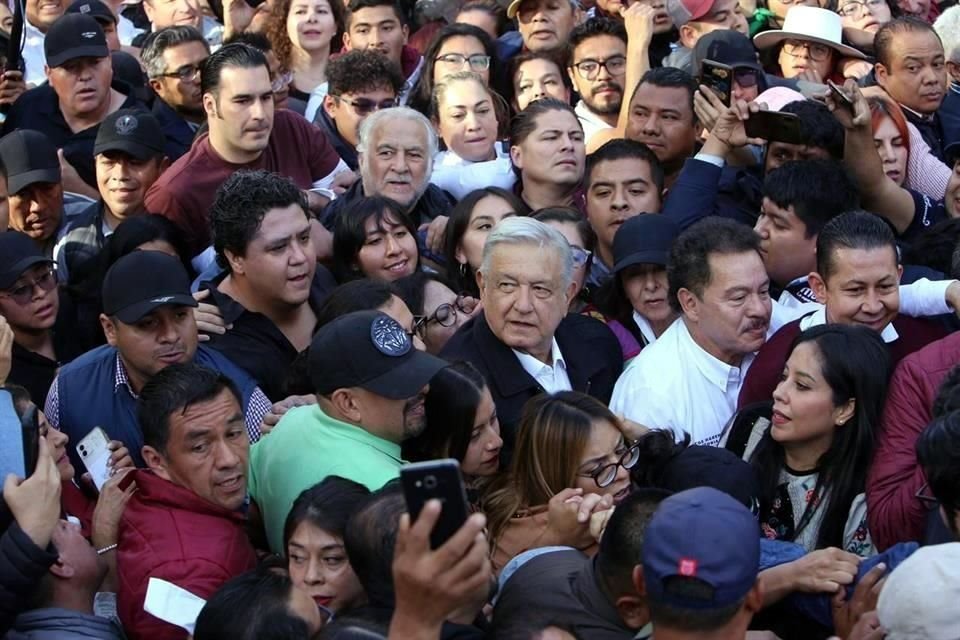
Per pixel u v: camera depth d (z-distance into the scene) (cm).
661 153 1204
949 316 917
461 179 1224
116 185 1132
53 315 988
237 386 866
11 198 1138
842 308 870
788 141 1059
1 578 679
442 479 478
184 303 881
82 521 838
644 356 929
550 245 890
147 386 780
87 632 713
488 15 1602
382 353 763
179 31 1321
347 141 1333
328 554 684
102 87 1302
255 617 617
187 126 1333
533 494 784
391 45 1495
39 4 1554
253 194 956
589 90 1370
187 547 736
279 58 1482
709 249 895
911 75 1334
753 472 777
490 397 814
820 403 773
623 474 780
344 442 770
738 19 1487
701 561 534
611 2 1526
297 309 996
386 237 1029
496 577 751
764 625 702
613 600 638
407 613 486
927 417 767
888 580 576
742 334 894
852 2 1628
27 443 713
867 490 766
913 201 1107
